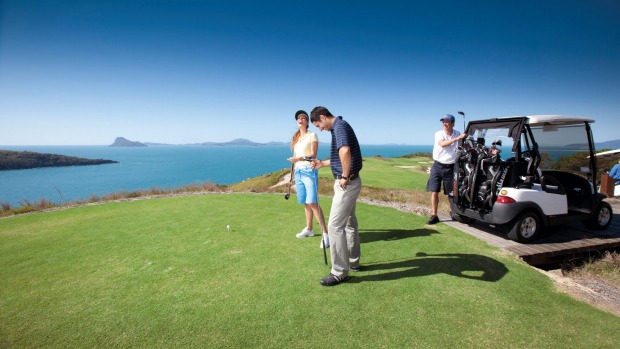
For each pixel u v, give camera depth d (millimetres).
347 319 2699
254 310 2854
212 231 5336
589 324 2656
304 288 3242
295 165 4582
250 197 8719
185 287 3324
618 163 10047
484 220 4930
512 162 4754
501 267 3756
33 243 4938
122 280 3529
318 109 3213
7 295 3238
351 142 3123
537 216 4734
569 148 5438
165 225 5801
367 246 4523
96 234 5340
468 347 2357
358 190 3217
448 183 5570
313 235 5051
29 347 2432
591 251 4676
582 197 5426
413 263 3873
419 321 2668
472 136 5578
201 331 2572
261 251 4332
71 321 2758
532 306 2914
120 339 2500
